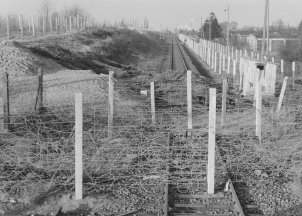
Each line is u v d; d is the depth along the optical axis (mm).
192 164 11258
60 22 53281
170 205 8844
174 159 11625
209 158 9406
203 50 52969
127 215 8359
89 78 20656
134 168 10781
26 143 11914
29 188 9406
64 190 9445
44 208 8711
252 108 18812
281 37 72250
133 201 8992
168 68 39031
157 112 17859
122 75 29078
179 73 27406
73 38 37906
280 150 12000
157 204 8836
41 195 9156
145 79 25391
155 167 10922
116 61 39969
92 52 35438
